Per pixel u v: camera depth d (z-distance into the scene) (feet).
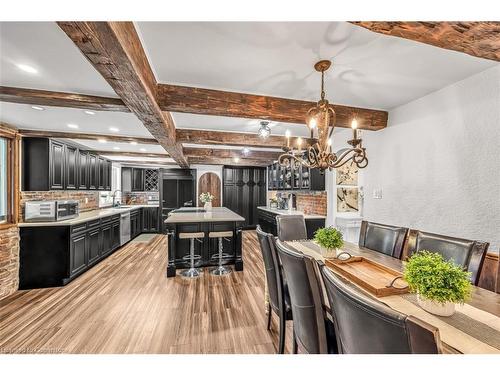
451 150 7.60
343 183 14.39
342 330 2.98
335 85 7.55
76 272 11.73
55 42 4.95
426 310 3.73
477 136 6.92
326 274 3.28
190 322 7.79
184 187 24.94
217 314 8.32
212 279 11.72
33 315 8.24
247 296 9.80
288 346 6.57
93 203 18.80
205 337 6.98
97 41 3.88
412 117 8.94
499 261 5.26
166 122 9.03
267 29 4.83
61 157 12.77
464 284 3.37
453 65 6.43
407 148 9.16
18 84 6.81
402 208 9.38
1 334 7.12
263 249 6.67
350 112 9.45
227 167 26.27
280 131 12.76
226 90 7.72
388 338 2.30
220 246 12.84
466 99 7.18
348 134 12.74
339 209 14.28
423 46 5.52
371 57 5.97
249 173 26.91
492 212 6.60
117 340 6.82
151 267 13.60
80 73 6.24
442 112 7.86
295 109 8.50
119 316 8.16
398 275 5.01
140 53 5.15
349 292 2.70
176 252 13.29
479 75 6.84
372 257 6.57
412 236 6.97
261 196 27.12
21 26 4.42
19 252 10.72
